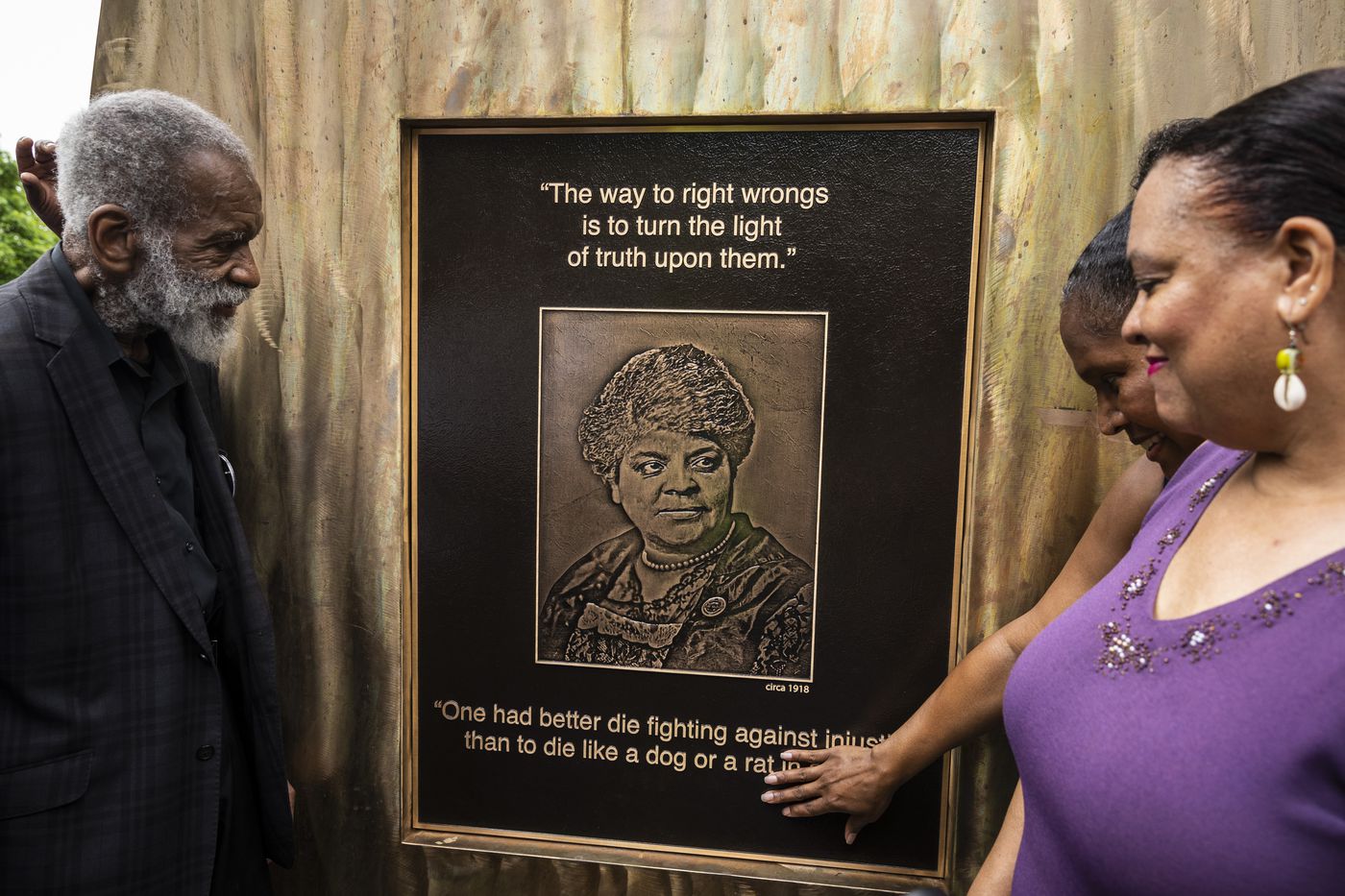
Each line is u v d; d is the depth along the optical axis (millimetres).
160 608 983
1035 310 1104
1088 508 1124
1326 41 1043
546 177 1179
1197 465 709
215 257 997
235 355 1267
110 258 958
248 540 1291
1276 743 480
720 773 1239
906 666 1188
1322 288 465
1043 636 672
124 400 1029
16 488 904
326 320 1234
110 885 948
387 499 1243
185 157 957
